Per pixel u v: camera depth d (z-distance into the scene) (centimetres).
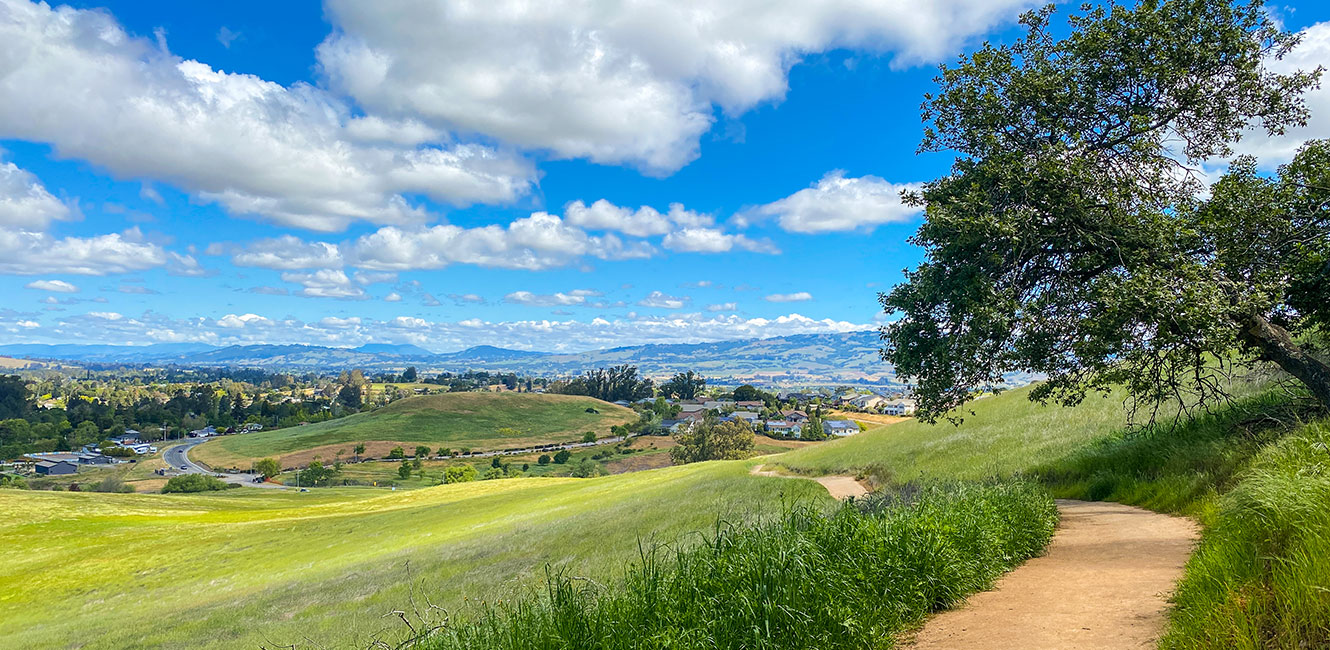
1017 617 680
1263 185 1438
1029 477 2434
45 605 3931
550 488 6538
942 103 1644
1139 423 2500
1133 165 1533
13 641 3133
